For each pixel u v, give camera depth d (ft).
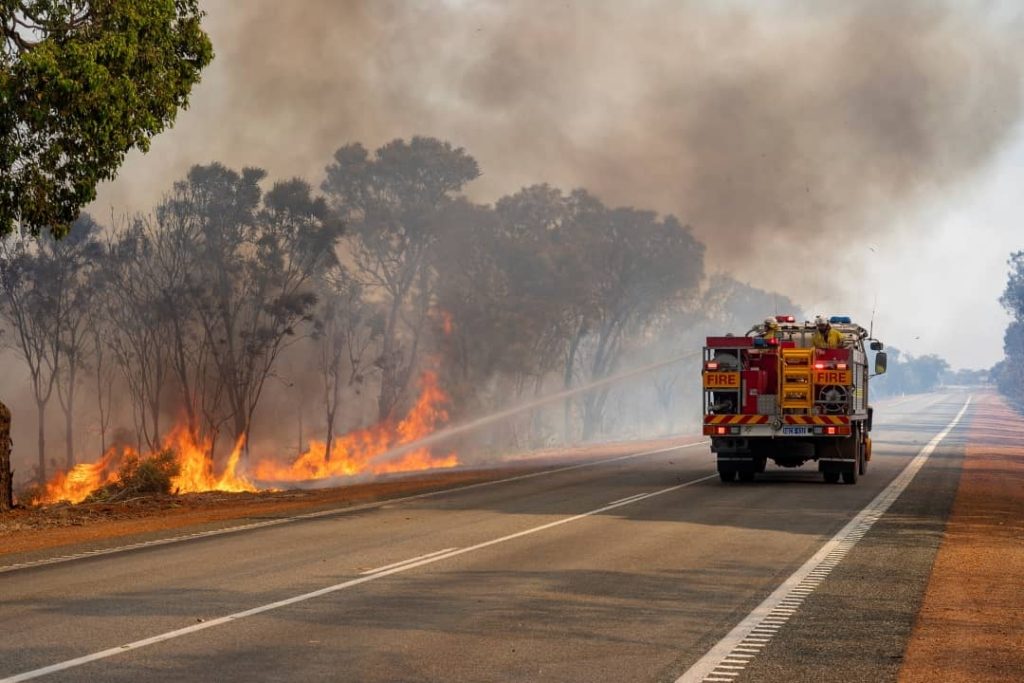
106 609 33.12
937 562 43.42
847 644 28.45
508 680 24.47
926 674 25.35
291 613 32.48
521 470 109.60
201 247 232.73
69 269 234.38
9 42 65.36
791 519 59.41
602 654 27.12
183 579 39.17
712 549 47.14
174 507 72.33
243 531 55.31
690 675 25.03
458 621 31.27
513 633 29.60
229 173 226.58
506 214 248.93
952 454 130.11
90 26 66.49
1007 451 141.79
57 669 25.21
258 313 234.79
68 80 63.21
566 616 32.07
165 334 238.68
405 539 51.21
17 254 229.66
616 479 92.79
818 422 82.99
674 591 36.45
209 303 229.66
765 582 38.37
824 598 35.24
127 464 86.69
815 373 83.15
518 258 240.73
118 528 58.29
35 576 40.19
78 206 69.56
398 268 238.07
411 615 32.17
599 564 42.70
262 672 25.04
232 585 37.76
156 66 69.41
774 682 24.45
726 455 85.76
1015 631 30.40
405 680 24.39
